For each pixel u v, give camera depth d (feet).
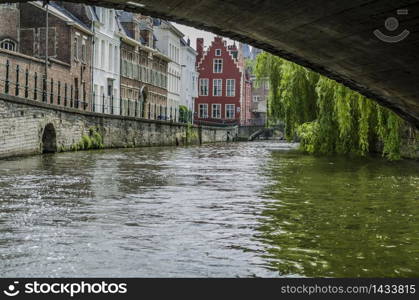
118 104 193.36
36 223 36.50
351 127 92.63
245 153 133.90
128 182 60.08
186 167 83.20
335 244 31.78
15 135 91.97
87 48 162.30
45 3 43.98
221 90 331.16
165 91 252.62
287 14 39.86
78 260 28.09
